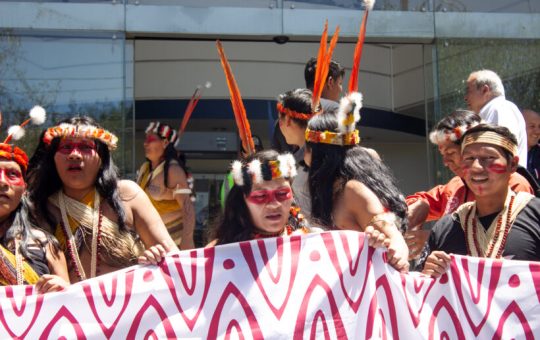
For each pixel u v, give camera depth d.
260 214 3.69
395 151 11.22
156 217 4.13
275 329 3.56
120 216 4.04
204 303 3.60
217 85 9.60
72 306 3.57
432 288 3.67
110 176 4.11
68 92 7.19
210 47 9.59
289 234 3.89
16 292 3.56
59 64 7.21
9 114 7.06
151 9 7.40
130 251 4.04
